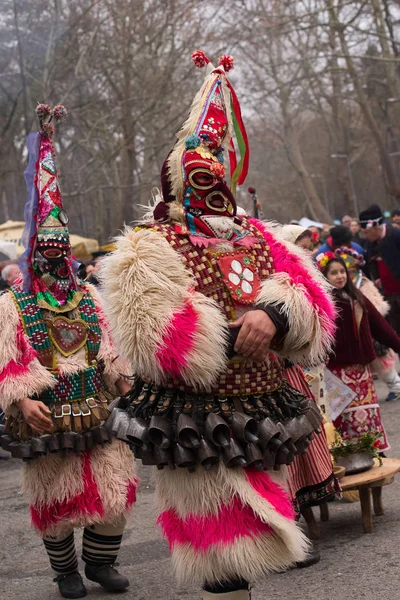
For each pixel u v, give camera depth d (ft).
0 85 72.90
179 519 10.36
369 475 16.70
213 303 10.05
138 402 10.42
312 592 13.76
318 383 18.03
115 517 14.43
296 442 10.38
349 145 139.85
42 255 14.46
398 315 35.24
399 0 104.63
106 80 78.48
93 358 14.74
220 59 11.32
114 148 87.71
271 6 103.30
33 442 14.05
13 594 15.33
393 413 29.14
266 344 9.93
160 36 80.33
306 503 15.66
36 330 14.33
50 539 14.74
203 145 10.57
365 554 15.39
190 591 14.43
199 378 9.82
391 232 34.88
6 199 108.17
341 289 19.19
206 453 9.80
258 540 9.95
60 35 72.23
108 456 14.47
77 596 14.70
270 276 10.46
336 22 98.32
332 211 229.86
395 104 117.39
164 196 10.66
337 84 123.03
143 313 9.68
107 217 132.36
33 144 14.94
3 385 13.84
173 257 9.97
